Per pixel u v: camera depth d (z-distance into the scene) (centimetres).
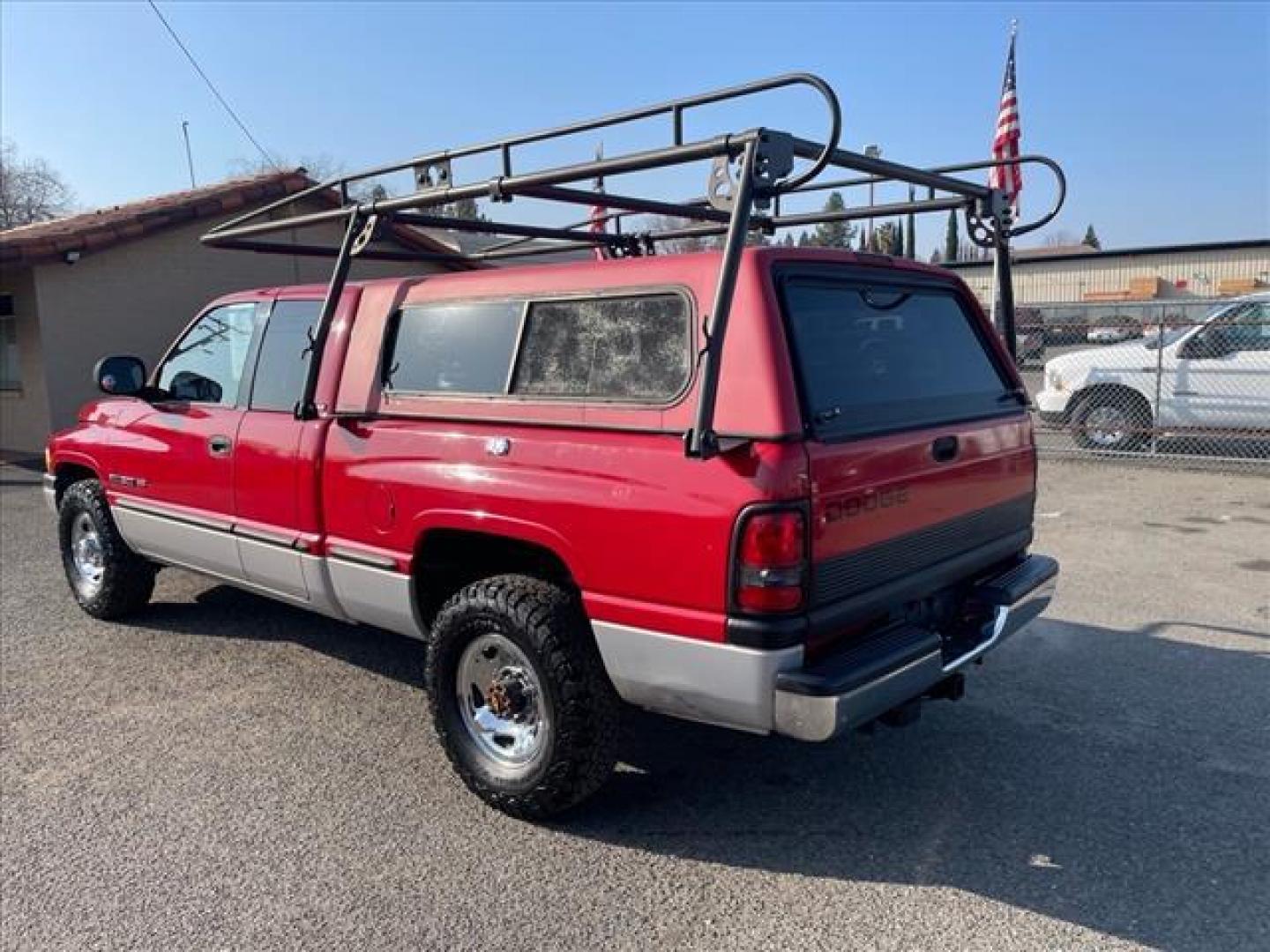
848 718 303
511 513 360
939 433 371
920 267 407
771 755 426
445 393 397
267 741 446
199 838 363
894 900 319
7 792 400
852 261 364
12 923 314
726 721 321
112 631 604
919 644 335
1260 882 325
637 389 338
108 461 581
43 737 452
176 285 1475
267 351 495
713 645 311
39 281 1342
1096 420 1201
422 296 417
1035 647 551
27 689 510
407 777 411
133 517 569
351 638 587
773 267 324
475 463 375
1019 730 445
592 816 376
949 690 384
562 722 351
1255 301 1099
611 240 568
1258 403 1095
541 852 352
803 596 305
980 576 416
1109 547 772
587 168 342
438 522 386
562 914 315
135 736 452
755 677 304
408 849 355
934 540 371
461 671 387
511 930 307
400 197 406
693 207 476
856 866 340
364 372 430
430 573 417
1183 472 1092
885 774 406
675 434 322
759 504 299
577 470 343
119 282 1414
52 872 343
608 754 359
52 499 653
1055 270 4016
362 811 382
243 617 628
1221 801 378
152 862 348
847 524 321
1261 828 358
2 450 1495
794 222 504
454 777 411
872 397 351
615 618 334
